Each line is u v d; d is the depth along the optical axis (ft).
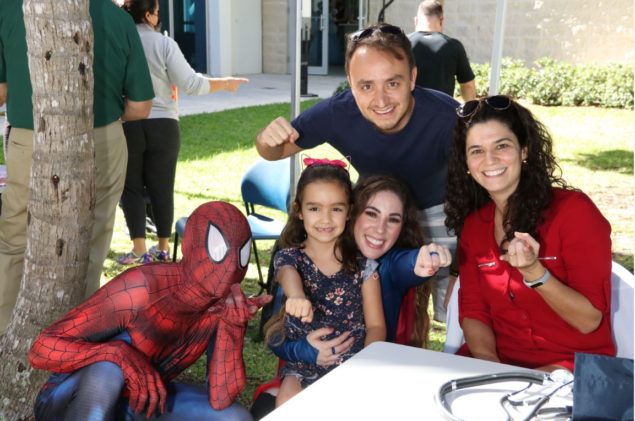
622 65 45.80
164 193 16.89
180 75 15.97
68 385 6.93
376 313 8.30
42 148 9.45
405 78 8.91
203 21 55.31
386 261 8.46
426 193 10.14
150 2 15.90
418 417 5.35
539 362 7.88
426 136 9.53
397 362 6.21
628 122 39.04
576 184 26.12
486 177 7.80
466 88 21.45
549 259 7.48
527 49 49.98
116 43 11.57
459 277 8.55
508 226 7.88
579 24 48.32
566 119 40.04
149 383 6.93
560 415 5.39
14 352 9.87
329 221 8.23
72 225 9.64
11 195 11.46
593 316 7.43
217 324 7.45
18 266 11.62
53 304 9.71
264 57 59.31
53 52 9.14
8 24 10.82
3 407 9.91
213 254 6.81
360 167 10.19
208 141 32.71
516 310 7.92
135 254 17.21
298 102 15.44
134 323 7.11
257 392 8.43
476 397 5.65
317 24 58.18
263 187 15.16
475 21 50.93
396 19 54.08
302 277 8.43
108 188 12.02
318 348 8.00
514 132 7.78
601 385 5.06
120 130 12.04
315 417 5.33
